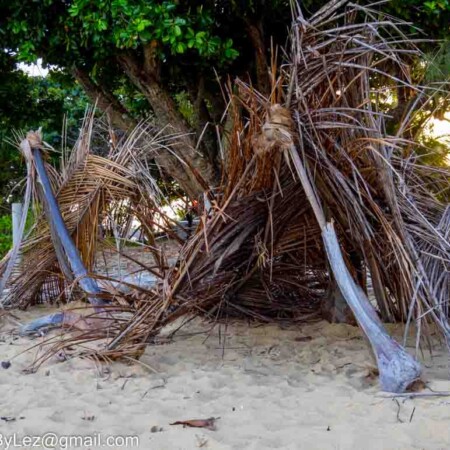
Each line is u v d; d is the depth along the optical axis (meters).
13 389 3.99
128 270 6.71
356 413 3.49
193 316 5.58
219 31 8.15
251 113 4.38
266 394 3.86
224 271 5.19
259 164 4.55
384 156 4.43
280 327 5.55
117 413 3.57
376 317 4.01
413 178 5.10
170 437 3.20
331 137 4.44
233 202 4.79
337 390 3.89
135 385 4.05
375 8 6.65
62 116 10.72
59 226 5.62
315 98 4.35
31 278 6.45
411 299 4.46
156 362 4.54
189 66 8.96
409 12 6.91
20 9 7.36
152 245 5.44
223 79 9.07
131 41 6.95
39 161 5.84
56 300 6.57
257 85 8.17
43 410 3.59
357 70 4.42
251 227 4.95
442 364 4.39
